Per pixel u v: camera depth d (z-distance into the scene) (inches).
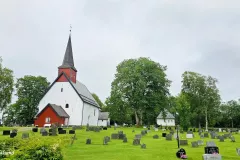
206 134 1219.2
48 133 1021.8
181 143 812.6
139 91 2005.4
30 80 2508.6
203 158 505.7
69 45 2289.6
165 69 2299.5
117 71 2234.3
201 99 2149.4
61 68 2150.6
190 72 2217.0
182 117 1360.7
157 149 699.4
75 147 709.9
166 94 2203.5
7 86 1513.3
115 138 970.1
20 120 2469.2
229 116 3243.1
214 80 2174.0
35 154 323.3
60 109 1934.1
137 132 1457.9
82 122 2001.7
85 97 2226.9
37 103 2522.1
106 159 531.2
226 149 746.8
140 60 2217.0
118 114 2192.4
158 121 3732.8
